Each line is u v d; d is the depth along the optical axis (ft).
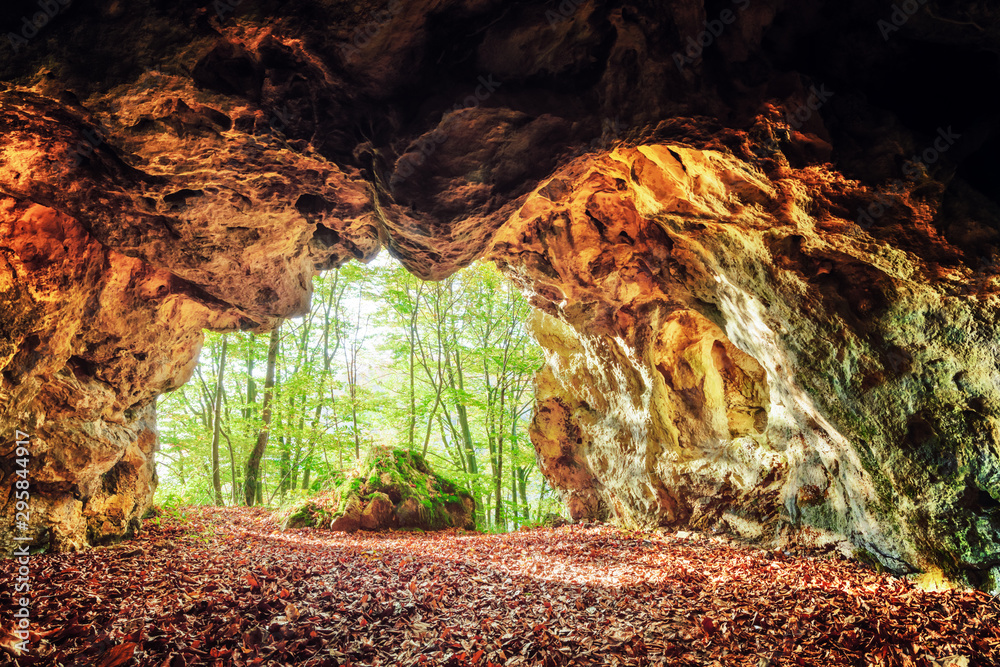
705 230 23.02
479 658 14.56
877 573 21.95
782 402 27.09
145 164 15.39
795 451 28.02
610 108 15.21
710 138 16.06
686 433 35.99
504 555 31.91
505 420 58.13
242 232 20.44
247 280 23.08
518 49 14.10
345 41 13.14
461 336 66.59
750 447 31.60
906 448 20.06
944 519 19.51
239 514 50.62
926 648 14.42
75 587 15.74
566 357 46.91
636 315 34.22
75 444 23.20
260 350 67.82
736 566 25.30
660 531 36.96
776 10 14.53
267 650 13.53
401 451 53.52
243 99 14.37
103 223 19.02
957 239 16.08
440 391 63.52
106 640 12.15
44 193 17.71
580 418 47.47
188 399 69.00
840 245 18.30
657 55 14.61
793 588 20.44
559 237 29.89
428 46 14.02
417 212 16.74
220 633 13.76
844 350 20.74
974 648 14.47
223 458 69.15
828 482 25.80
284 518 46.16
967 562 19.02
